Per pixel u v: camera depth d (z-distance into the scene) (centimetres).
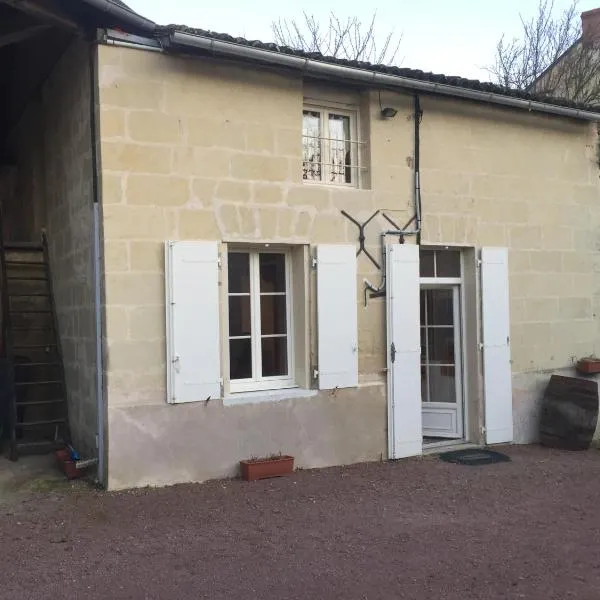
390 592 430
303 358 742
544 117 911
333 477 701
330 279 743
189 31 630
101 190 641
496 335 855
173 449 661
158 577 453
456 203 836
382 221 784
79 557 486
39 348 862
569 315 927
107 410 636
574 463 776
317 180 774
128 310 645
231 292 724
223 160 693
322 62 703
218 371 679
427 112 818
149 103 658
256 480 681
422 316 888
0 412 814
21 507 595
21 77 912
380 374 781
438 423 879
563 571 463
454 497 639
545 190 910
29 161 929
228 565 472
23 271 874
